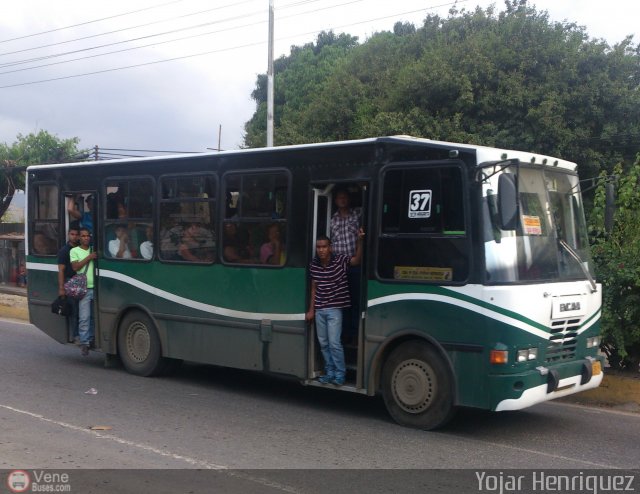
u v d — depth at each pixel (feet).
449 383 22.97
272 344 27.53
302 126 90.53
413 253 23.70
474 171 22.44
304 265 26.53
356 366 25.90
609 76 67.62
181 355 30.86
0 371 33.27
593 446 22.59
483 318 22.00
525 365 22.21
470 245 22.41
